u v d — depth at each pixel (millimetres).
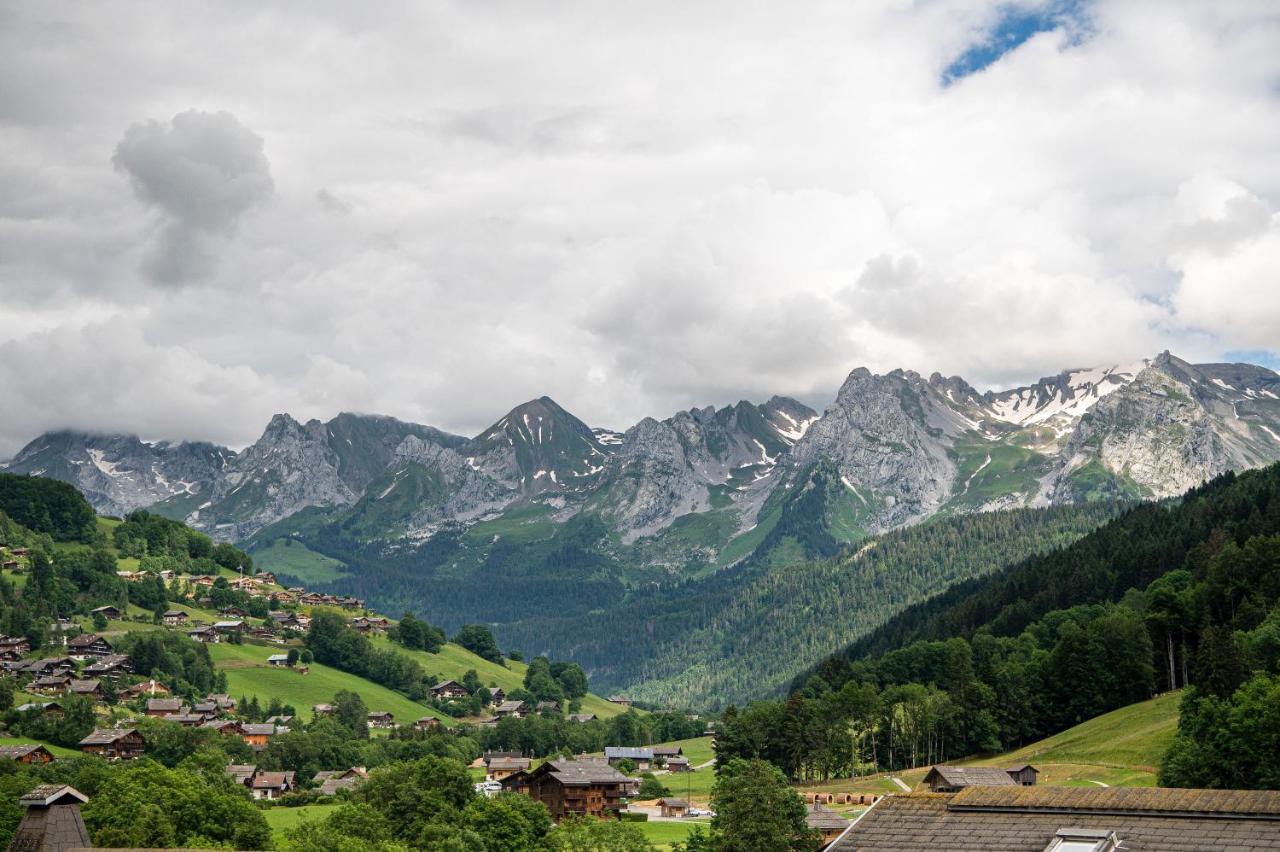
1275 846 74625
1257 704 164375
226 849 143250
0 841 129750
